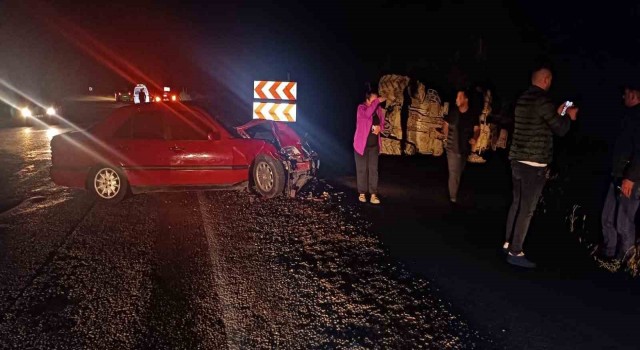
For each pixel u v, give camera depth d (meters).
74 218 7.52
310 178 9.57
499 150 12.38
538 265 5.67
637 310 4.61
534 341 4.09
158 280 5.26
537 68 5.33
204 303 4.75
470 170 11.00
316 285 5.14
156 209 8.04
